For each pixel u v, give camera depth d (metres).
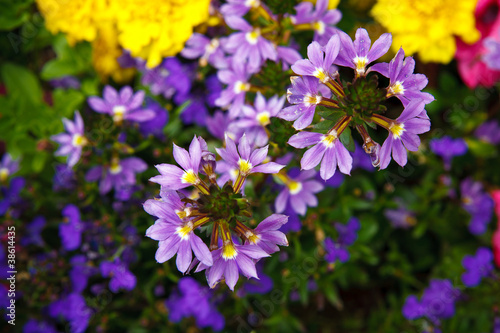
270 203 0.38
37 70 0.52
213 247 0.30
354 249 0.46
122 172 0.42
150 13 0.41
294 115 0.30
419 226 0.48
